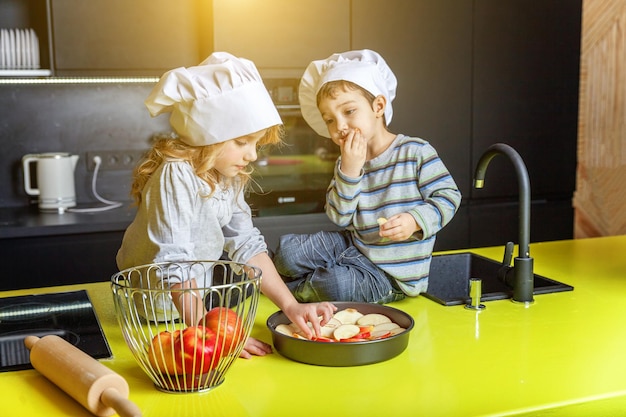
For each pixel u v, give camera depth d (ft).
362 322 4.12
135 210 9.62
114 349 3.95
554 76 10.59
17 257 8.51
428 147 5.09
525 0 10.27
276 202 10.00
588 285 5.19
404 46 9.80
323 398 3.23
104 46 9.32
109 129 10.37
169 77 4.01
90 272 8.80
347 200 4.90
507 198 10.64
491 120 10.37
